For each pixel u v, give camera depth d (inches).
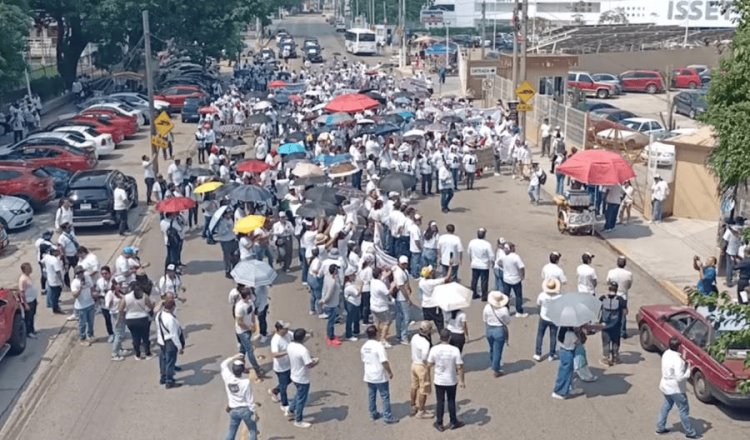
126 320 719.1
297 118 1747.0
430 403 636.7
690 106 2105.1
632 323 798.5
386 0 4788.4
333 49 4313.5
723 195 853.2
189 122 2133.4
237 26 2760.8
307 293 891.4
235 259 896.9
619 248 1035.9
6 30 1433.3
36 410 645.3
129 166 1573.6
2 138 1856.5
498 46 3747.5
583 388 658.2
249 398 547.2
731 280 911.0
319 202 913.5
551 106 1706.4
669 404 577.3
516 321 796.0
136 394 666.2
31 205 1224.2
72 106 2375.7
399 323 746.2
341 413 621.6
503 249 803.4
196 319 821.9
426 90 2250.2
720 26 3427.7
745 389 510.9
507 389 656.4
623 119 1742.1
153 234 1138.0
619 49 2935.5
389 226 950.4
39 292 908.0
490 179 1441.9
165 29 2493.8
